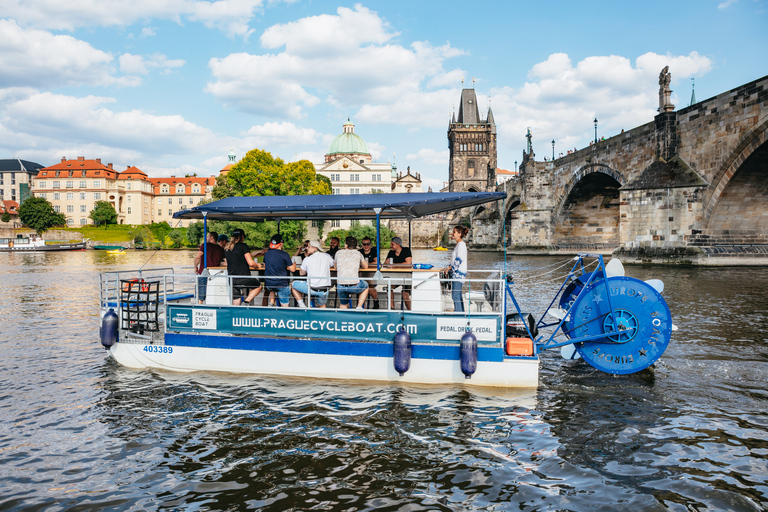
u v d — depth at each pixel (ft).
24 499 18.66
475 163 467.11
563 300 38.47
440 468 20.85
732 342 41.81
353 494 18.84
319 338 32.30
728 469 20.68
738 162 111.24
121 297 35.94
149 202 542.98
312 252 34.42
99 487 19.52
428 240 434.71
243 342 33.17
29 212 428.56
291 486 19.43
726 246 123.85
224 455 22.08
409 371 31.12
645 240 134.31
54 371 35.04
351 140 517.96
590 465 21.11
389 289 31.27
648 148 143.43
